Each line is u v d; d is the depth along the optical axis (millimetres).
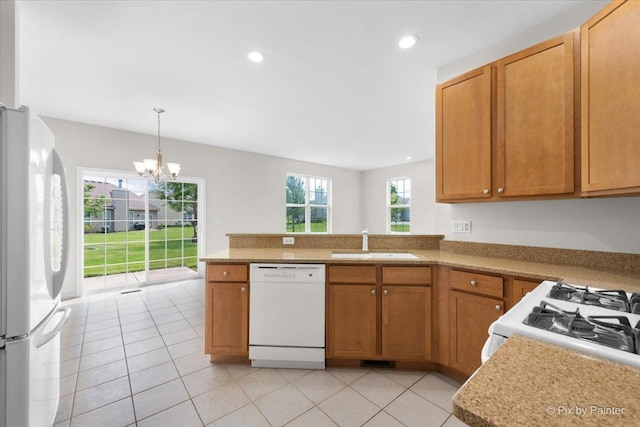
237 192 5176
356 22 1782
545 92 1594
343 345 1988
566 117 1524
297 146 4973
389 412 1550
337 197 7012
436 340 1935
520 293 1550
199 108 3201
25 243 1002
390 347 1965
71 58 2176
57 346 1391
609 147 1293
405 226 6727
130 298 3637
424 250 2412
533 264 1769
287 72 2395
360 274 1983
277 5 1635
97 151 3803
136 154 4117
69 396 1668
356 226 7398
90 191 3848
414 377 1898
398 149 5191
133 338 2473
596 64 1347
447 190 2023
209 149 4840
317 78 2502
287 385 1800
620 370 542
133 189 4191
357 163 6570
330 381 1848
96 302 3465
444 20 1767
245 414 1531
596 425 393
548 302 980
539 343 671
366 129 4016
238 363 2080
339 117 3508
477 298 1722
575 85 1503
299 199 6457
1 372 970
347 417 1510
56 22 1764
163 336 2516
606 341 669
